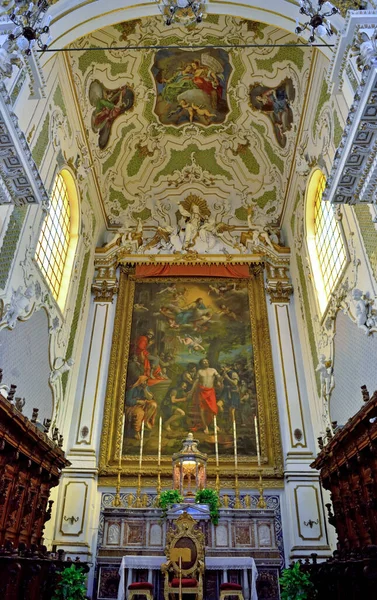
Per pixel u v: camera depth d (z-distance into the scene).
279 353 13.47
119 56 12.70
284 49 12.34
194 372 13.26
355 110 5.98
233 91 13.98
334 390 10.93
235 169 15.78
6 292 8.55
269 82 13.20
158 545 9.86
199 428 12.35
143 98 14.02
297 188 14.09
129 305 14.41
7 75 6.21
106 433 12.18
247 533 10.03
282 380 13.02
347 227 10.03
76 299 13.18
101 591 9.68
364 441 7.56
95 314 14.16
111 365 13.23
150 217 16.08
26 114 9.01
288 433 12.17
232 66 13.41
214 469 11.57
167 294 14.71
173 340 13.83
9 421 6.98
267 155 14.98
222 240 15.52
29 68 7.05
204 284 14.91
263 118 14.19
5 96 5.74
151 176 15.93
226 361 13.48
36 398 10.23
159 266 14.95
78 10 8.42
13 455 7.36
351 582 7.01
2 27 6.20
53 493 11.05
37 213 9.95
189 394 12.88
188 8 7.59
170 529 9.55
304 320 13.45
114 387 12.95
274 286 14.65
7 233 8.56
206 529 9.95
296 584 8.66
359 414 7.32
